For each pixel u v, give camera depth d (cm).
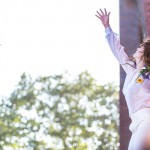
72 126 5912
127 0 1717
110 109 6091
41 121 5897
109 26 712
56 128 5894
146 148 596
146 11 1611
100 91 6153
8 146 5772
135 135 620
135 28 1683
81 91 6100
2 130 5788
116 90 6172
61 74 6050
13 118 5834
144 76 657
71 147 5844
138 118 635
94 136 5947
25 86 5956
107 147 5925
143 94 652
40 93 5991
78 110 5988
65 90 6038
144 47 675
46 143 5834
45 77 6006
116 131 6019
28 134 5834
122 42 1669
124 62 689
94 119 6025
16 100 5875
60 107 5969
